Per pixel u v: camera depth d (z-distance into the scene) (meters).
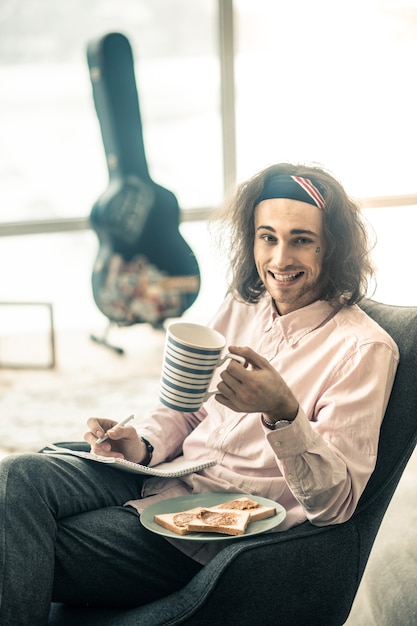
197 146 5.02
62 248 5.02
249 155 4.95
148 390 3.75
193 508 1.56
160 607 1.45
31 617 1.44
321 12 4.84
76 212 5.00
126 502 1.65
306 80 4.91
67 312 4.83
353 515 1.52
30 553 1.46
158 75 4.91
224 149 4.88
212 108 4.98
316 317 1.66
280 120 4.93
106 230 4.25
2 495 1.48
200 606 1.40
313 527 1.50
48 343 4.44
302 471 1.44
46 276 5.02
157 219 4.30
